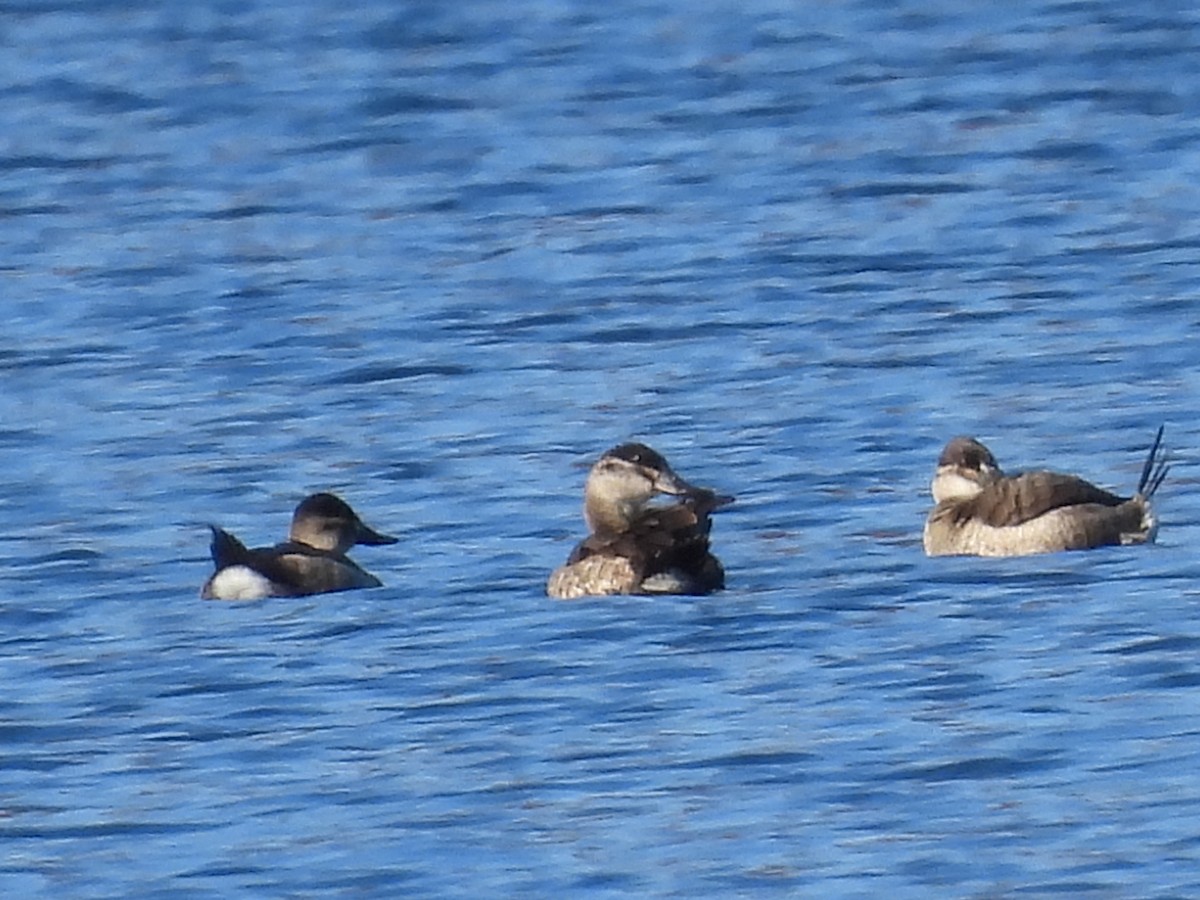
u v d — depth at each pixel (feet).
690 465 75.05
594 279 99.81
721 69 132.05
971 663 55.88
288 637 59.98
